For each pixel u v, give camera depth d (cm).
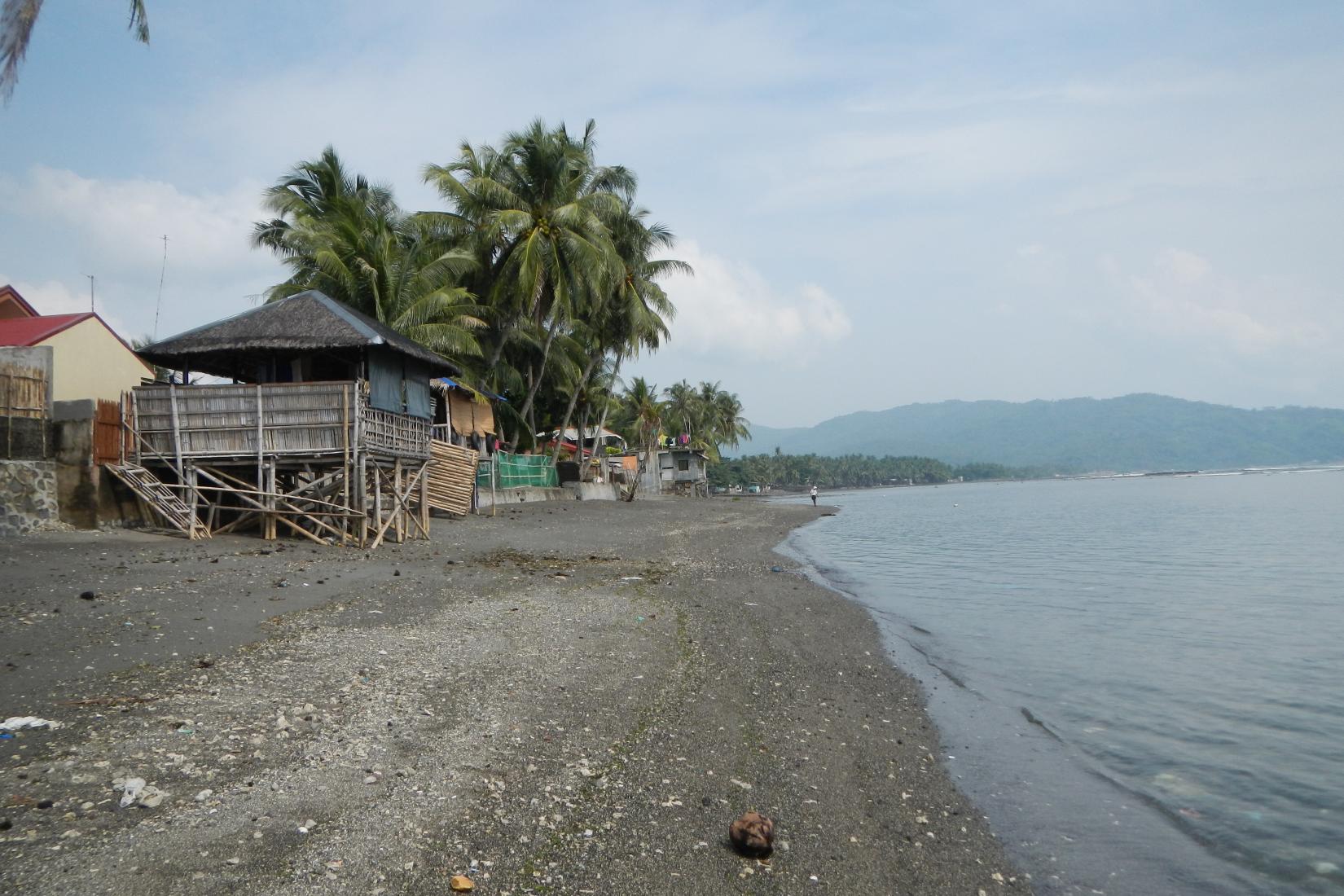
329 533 2061
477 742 759
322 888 502
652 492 6838
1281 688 1096
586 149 4256
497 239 3672
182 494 1975
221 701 805
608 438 8319
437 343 3045
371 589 1452
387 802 623
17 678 838
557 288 3647
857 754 825
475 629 1215
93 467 1847
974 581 2156
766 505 6900
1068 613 1673
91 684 831
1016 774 791
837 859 602
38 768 626
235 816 579
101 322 2361
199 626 1088
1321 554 2820
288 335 2084
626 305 4419
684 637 1279
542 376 4822
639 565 2133
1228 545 3188
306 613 1222
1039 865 611
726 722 887
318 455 1970
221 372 2255
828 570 2373
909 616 1625
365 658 1003
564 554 2280
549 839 592
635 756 766
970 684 1119
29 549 1590
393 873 528
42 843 518
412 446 2320
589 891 530
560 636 1212
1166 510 6028
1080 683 1124
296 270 3344
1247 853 632
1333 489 10381
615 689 967
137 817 564
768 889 554
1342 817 697
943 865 605
